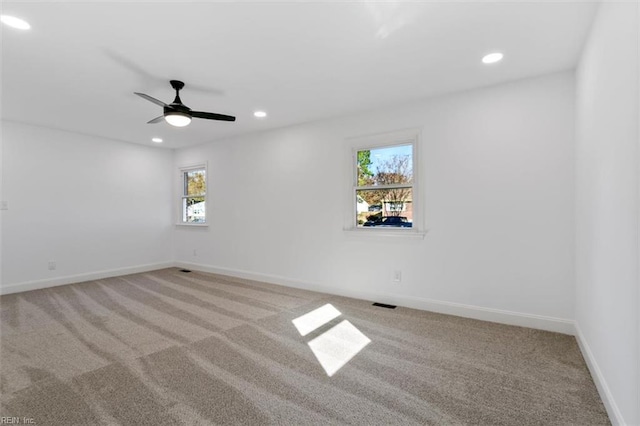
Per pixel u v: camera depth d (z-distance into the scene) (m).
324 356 2.46
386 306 3.72
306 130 4.53
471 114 3.28
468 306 3.31
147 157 6.07
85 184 5.21
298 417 1.75
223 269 5.61
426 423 1.69
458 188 3.36
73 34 2.24
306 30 2.21
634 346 1.36
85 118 4.27
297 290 4.51
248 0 1.88
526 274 3.02
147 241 6.06
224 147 5.57
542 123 2.93
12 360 2.41
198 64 2.72
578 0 1.88
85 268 5.21
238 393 1.97
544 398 1.90
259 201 5.09
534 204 2.98
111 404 1.86
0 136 4.36
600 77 1.91
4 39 2.29
